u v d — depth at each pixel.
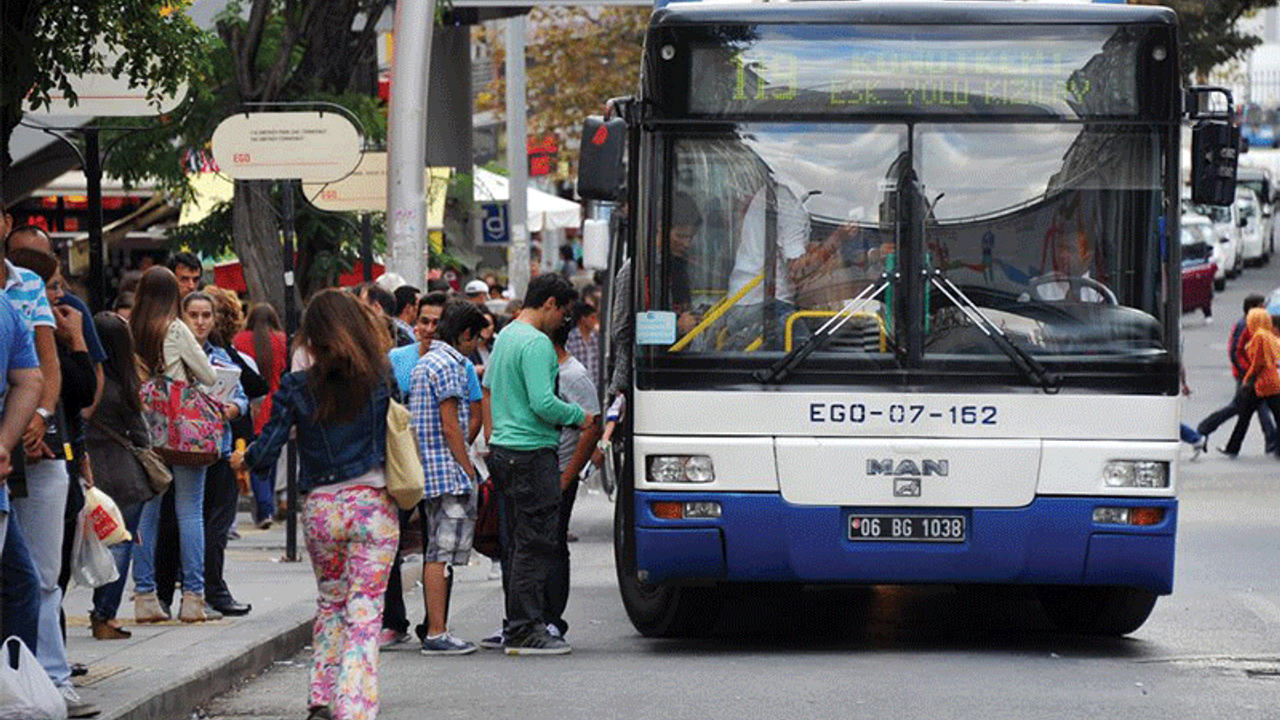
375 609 22.47
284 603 32.09
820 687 25.12
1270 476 60.50
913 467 26.94
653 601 30.09
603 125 27.48
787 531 26.95
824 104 27.44
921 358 27.05
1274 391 66.50
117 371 26.95
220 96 49.78
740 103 27.44
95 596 27.59
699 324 27.27
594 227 41.97
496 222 69.25
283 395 22.41
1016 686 25.14
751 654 28.47
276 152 39.12
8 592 20.59
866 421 27.02
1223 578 36.88
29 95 28.81
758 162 27.39
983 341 27.09
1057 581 27.09
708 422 27.11
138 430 27.03
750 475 27.05
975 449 26.92
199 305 30.53
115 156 50.50
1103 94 27.38
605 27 114.19
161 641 27.52
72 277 63.75
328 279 51.47
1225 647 28.83
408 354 30.58
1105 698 24.22
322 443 22.45
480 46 113.31
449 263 59.50
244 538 43.69
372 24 51.62
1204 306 122.75
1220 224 156.12
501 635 29.58
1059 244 27.27
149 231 69.06
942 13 27.47
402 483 22.45
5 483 20.03
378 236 51.34
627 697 24.56
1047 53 27.42
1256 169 181.62
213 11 49.66
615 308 30.97
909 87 27.39
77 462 23.62
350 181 43.19
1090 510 26.95
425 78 42.66
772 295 27.25
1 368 19.91
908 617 32.88
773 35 27.48
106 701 22.42
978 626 31.72
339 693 22.22
